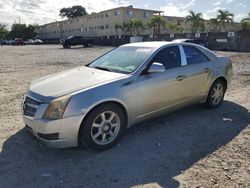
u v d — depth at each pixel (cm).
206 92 550
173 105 480
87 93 364
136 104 416
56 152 389
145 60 440
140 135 448
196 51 536
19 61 1809
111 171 341
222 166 354
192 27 4950
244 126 495
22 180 322
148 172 339
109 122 394
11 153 386
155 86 436
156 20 5197
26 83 928
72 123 354
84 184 314
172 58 481
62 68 1375
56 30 8569
